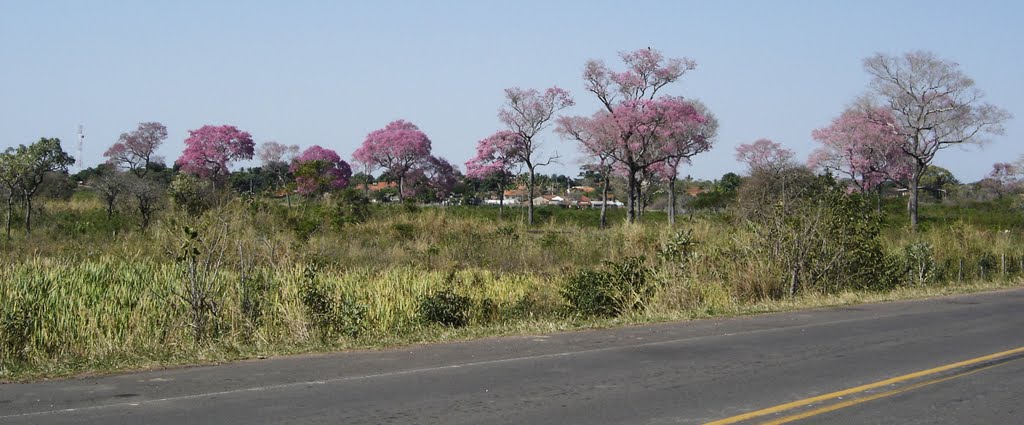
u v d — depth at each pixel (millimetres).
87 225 28891
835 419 7340
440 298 14516
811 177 28375
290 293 13281
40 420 6773
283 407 7375
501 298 16641
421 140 69812
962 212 58500
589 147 47031
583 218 53500
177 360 9680
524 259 24547
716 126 59812
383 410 7336
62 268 14320
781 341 11625
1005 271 26312
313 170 35594
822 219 19578
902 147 51062
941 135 49375
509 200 95000
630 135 45344
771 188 25938
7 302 11680
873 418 7391
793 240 19141
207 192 29344
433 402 7680
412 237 28297
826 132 55188
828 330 12789
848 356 10445
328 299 13141
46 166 29125
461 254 25266
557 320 14273
